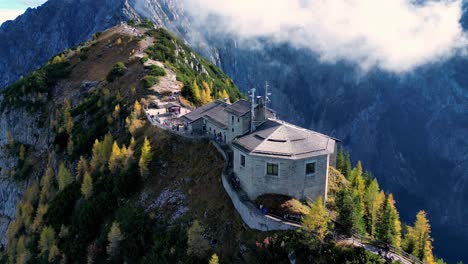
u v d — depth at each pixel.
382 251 53.31
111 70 155.00
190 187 77.00
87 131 127.44
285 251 53.41
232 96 182.38
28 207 117.56
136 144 98.44
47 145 148.38
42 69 185.12
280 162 61.25
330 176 80.44
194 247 61.22
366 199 73.12
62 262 82.44
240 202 63.50
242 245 59.06
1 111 176.62
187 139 88.62
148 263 66.56
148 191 82.12
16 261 99.19
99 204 86.00
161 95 128.00
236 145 67.00
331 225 56.34
